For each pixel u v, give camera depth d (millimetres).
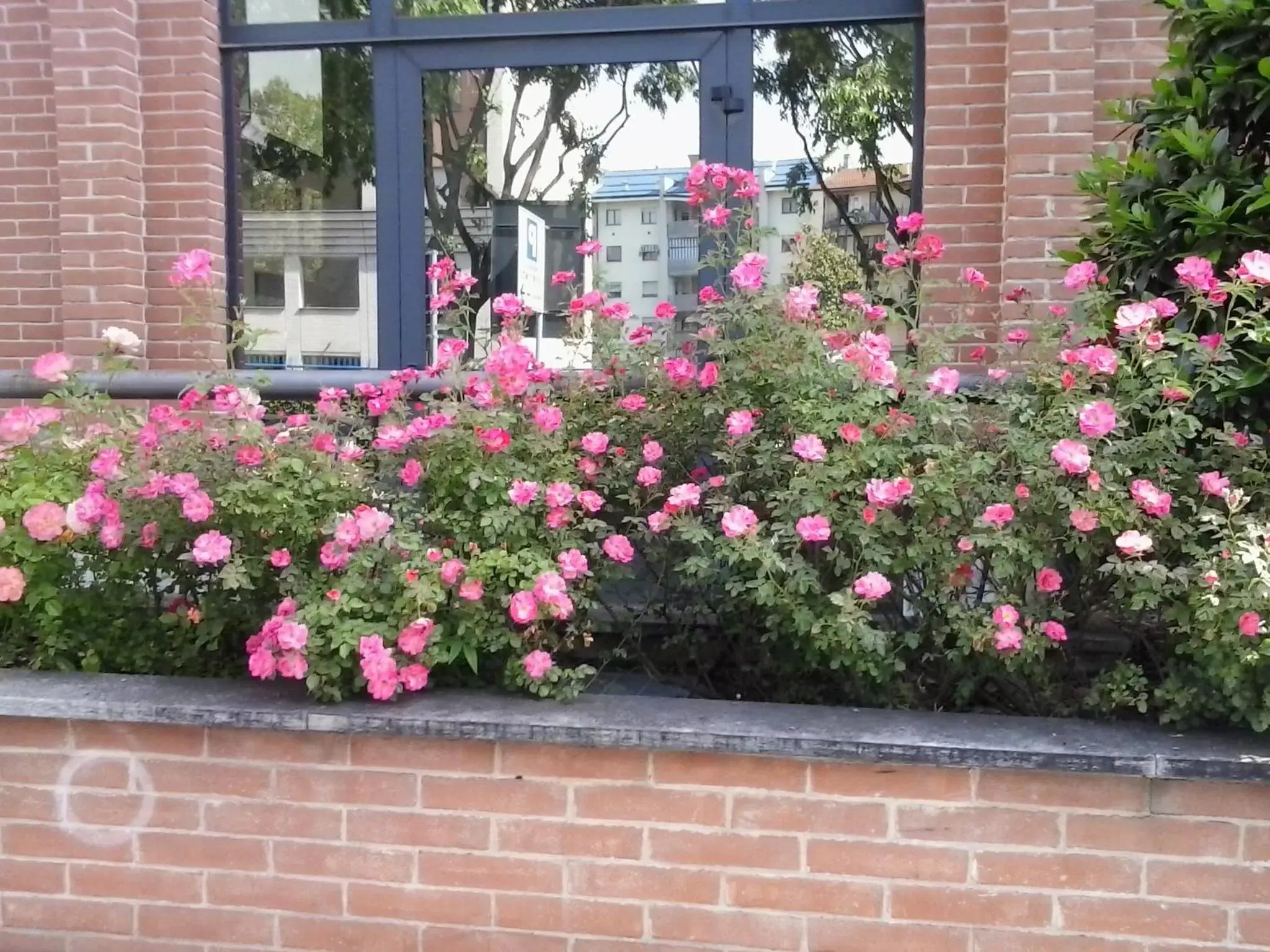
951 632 2518
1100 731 2258
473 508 2549
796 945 2266
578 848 2314
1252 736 2225
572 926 2328
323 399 2826
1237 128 2605
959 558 2400
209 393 2893
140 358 4707
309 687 2352
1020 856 2188
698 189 2955
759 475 2609
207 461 2600
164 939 2457
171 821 2436
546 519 2564
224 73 4879
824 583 2541
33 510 2525
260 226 5051
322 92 4941
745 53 4594
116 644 2811
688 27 4590
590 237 4809
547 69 4770
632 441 2842
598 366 2943
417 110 4832
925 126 4367
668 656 2971
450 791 2346
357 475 2664
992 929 2205
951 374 2469
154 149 4727
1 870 2502
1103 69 4105
